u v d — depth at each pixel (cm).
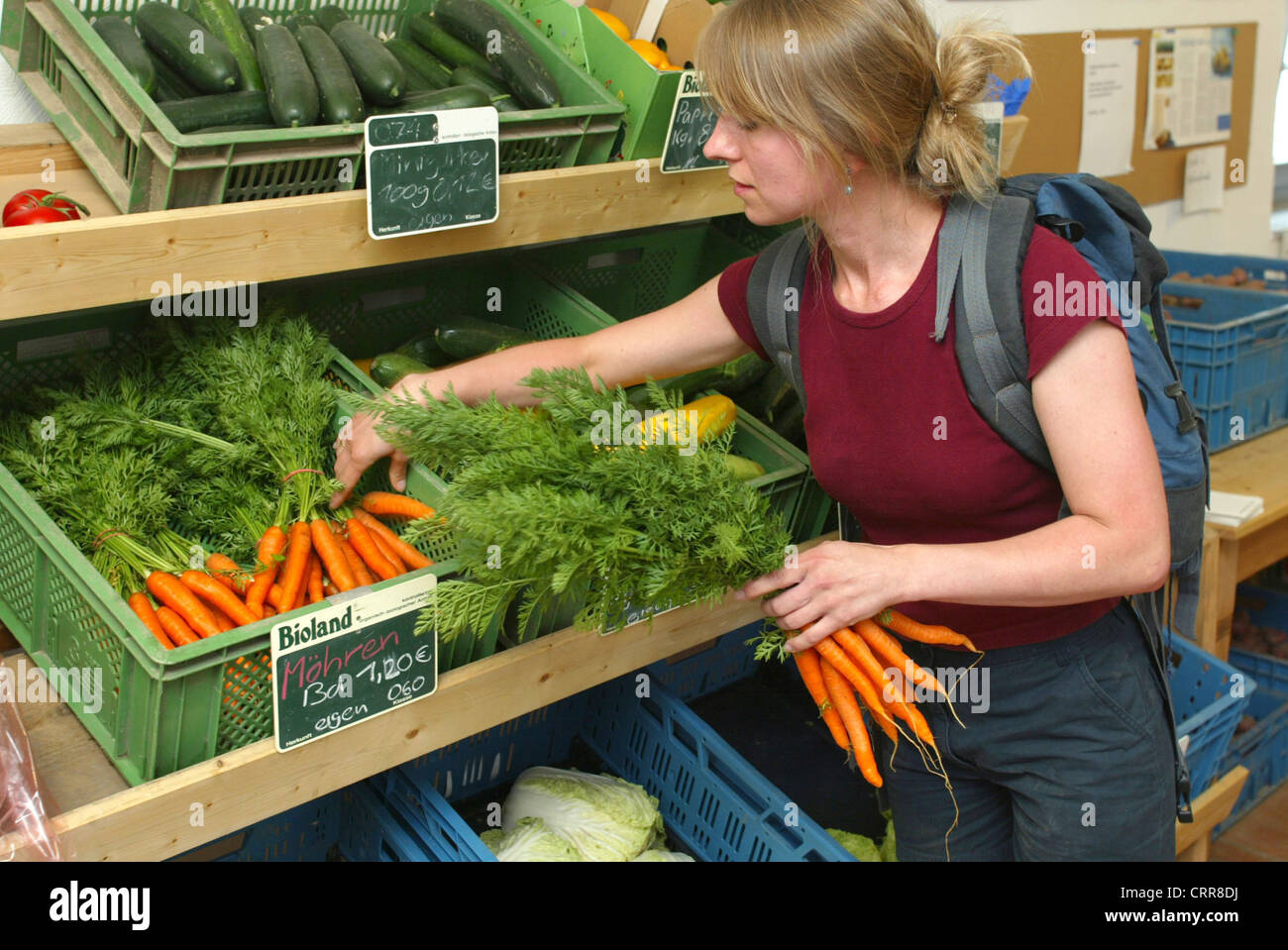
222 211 122
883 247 120
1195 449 135
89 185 138
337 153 132
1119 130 331
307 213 129
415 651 126
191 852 154
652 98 158
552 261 200
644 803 171
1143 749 134
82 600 120
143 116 123
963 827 152
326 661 119
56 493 135
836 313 124
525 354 146
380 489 153
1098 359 111
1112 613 134
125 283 117
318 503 145
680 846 177
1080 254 125
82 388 150
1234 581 239
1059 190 126
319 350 156
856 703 129
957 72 112
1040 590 112
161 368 152
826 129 108
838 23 105
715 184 172
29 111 157
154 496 139
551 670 142
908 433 123
